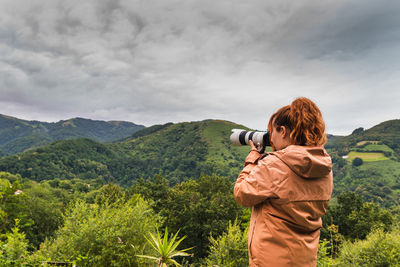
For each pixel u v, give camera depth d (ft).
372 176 458.91
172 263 8.70
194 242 74.90
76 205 13.74
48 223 91.76
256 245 3.55
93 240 12.10
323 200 3.38
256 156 4.06
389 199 353.51
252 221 3.86
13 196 72.18
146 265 12.64
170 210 78.23
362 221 86.79
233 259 22.80
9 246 8.76
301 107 3.57
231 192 108.37
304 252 3.26
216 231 71.31
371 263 21.75
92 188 402.31
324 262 13.80
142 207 15.26
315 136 3.40
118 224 13.17
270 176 3.32
